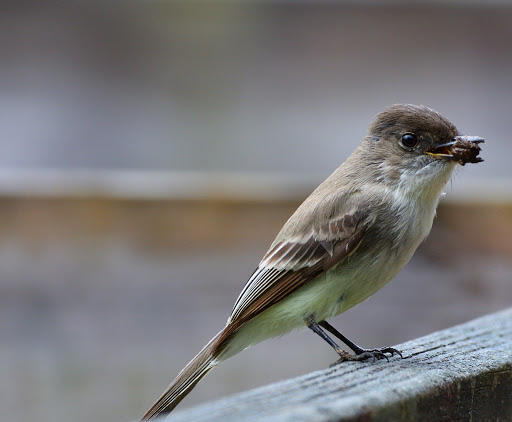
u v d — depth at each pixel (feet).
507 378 21.50
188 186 32.27
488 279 31.91
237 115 37.86
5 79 37.27
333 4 39.96
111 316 30.91
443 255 32.19
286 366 30.96
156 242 31.96
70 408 29.60
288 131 37.91
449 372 20.74
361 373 20.70
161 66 38.37
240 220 32.42
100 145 36.73
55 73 37.73
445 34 40.14
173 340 30.94
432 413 19.54
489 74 39.75
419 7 40.45
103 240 31.86
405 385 19.35
